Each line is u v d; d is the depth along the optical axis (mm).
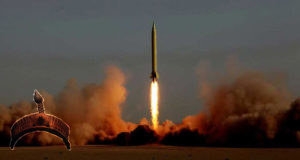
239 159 136375
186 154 152250
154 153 157125
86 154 153125
